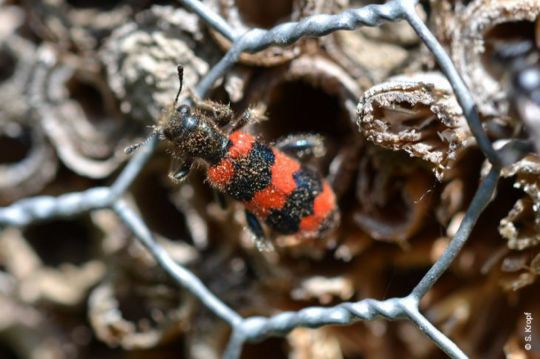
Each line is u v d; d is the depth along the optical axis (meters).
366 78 0.12
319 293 0.12
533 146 0.11
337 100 0.12
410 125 0.11
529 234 0.11
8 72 0.13
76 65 0.12
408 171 0.11
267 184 0.12
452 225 0.11
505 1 0.11
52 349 0.13
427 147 0.11
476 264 0.12
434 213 0.12
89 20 0.12
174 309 0.12
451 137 0.11
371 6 0.11
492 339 0.12
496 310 0.12
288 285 0.12
